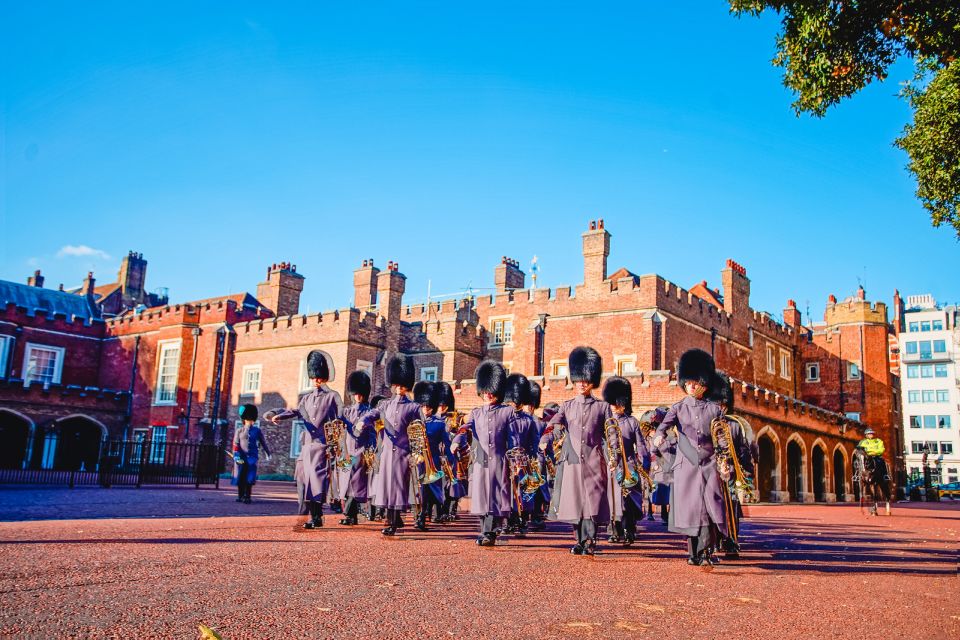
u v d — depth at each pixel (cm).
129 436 3775
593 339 3030
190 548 702
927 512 2302
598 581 623
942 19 896
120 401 3803
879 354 4425
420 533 976
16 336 3772
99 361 4078
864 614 534
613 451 772
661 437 745
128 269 5706
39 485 1970
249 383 3509
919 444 7250
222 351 3631
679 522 718
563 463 786
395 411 909
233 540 790
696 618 495
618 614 494
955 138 1026
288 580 550
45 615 407
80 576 523
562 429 796
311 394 980
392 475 889
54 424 3538
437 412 1157
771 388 3984
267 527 964
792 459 3112
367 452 1028
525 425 894
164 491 1861
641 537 1080
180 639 377
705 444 720
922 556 922
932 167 1064
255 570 589
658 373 2497
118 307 5559
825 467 3344
